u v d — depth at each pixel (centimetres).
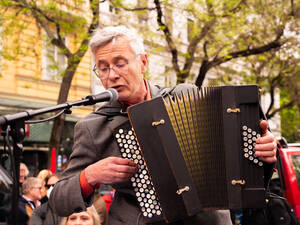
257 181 226
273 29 1176
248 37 1181
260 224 398
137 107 229
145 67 262
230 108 230
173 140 226
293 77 1516
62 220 412
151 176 227
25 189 541
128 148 234
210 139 230
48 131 1341
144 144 227
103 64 246
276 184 605
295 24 1173
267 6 1162
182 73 1125
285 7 1167
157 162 227
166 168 226
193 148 228
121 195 256
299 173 599
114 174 227
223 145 230
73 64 982
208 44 1166
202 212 239
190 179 224
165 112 228
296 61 1393
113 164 228
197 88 249
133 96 253
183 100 231
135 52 248
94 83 1519
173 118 228
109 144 256
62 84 975
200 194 225
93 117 265
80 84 1488
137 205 248
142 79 257
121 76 243
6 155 235
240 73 1492
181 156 225
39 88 1412
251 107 229
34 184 544
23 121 231
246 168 227
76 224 404
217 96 233
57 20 999
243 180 225
